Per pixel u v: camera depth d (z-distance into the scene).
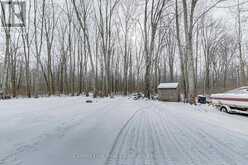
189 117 8.64
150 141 4.93
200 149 4.34
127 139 5.09
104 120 7.71
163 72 46.91
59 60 40.69
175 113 9.88
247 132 5.86
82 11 24.61
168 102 17.06
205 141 4.95
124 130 6.07
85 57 27.98
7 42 22.25
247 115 9.80
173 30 29.16
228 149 4.34
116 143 4.74
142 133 5.71
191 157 3.85
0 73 37.06
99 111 10.30
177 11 18.80
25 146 4.45
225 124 7.09
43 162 3.54
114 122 7.33
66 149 4.27
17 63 43.28
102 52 28.09
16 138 5.07
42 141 4.83
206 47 37.34
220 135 5.52
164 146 4.54
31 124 6.75
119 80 49.06
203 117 8.67
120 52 45.56
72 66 39.19
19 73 43.47
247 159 3.75
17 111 9.88
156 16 22.16
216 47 40.03
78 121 7.43
